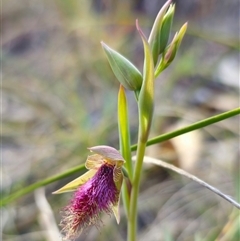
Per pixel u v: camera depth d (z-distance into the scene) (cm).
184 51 41
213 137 30
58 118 32
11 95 35
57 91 35
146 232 24
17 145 32
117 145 30
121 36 40
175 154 28
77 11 41
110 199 14
